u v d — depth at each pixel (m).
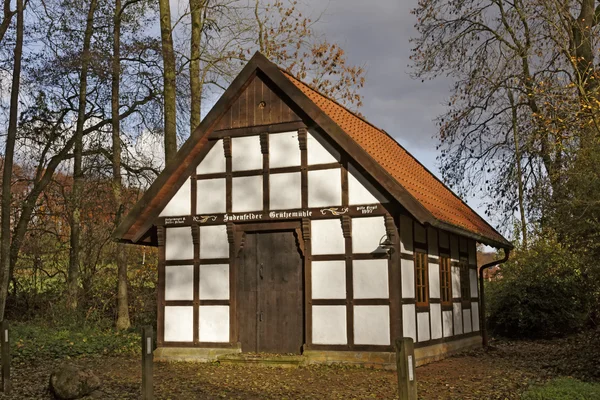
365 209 13.91
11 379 12.80
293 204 14.62
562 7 22.27
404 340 6.27
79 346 16.61
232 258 15.16
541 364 14.52
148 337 9.24
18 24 21.25
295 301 14.66
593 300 20.33
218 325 15.12
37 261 24.00
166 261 15.79
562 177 16.25
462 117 26.56
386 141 19.44
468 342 18.11
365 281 13.82
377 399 10.41
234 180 15.26
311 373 12.99
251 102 15.23
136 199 25.89
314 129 14.59
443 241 17.05
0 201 24.05
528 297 21.69
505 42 25.61
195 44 22.30
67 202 24.17
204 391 11.27
